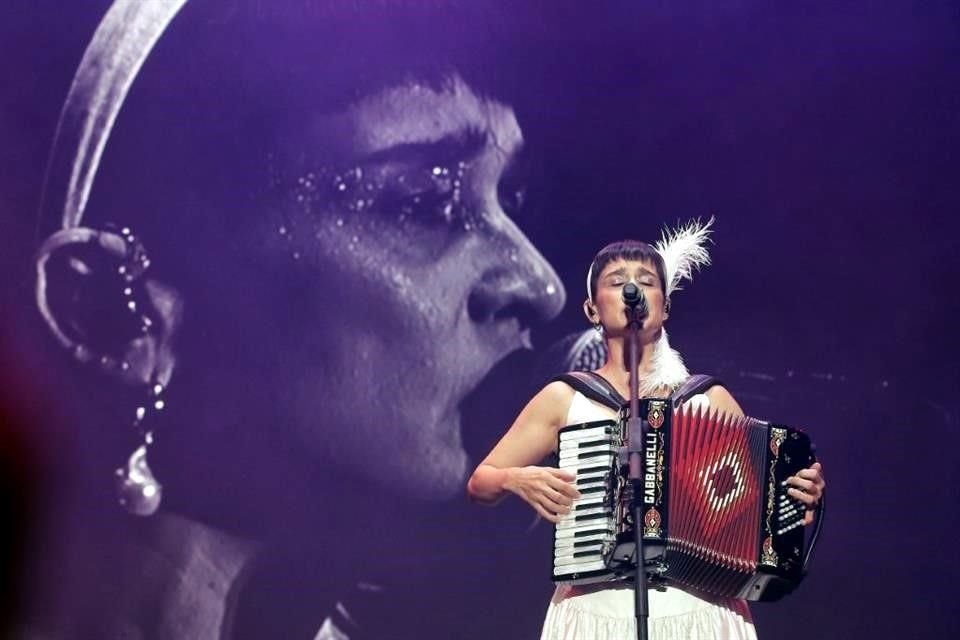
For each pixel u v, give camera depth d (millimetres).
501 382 12750
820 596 12352
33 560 12359
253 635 12242
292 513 12461
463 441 12641
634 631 7578
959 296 12930
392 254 12820
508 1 13281
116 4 13047
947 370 12820
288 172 12883
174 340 12664
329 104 12992
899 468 12641
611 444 7488
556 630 7852
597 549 7379
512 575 12414
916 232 13039
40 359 12633
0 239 12750
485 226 12938
